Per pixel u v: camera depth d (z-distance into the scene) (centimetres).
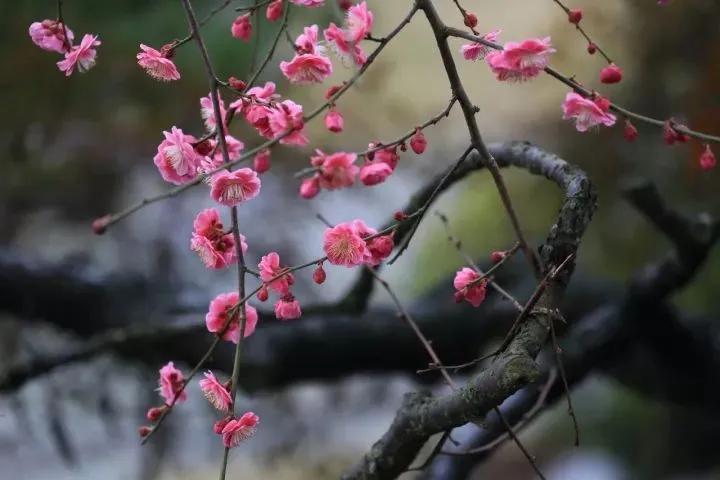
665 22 466
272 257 285
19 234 505
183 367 372
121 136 457
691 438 672
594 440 755
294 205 520
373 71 516
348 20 284
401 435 289
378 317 386
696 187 472
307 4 287
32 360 336
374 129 541
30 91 443
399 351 387
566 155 518
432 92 577
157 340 348
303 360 380
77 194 491
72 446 414
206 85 431
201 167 284
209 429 512
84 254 413
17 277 380
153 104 446
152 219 515
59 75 441
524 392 317
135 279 396
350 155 286
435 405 285
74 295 385
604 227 522
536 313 284
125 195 506
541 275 288
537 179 603
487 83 573
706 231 321
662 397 392
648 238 520
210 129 289
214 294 411
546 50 281
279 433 537
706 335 365
